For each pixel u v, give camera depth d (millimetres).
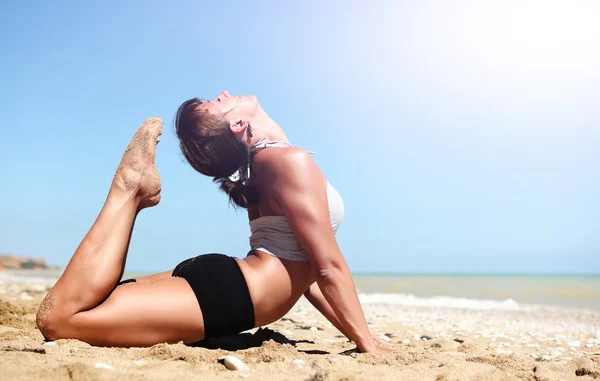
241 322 2977
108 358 2455
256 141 3354
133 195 3018
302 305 9000
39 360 2273
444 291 16141
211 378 2180
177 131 3418
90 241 2875
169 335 2883
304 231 3031
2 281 13344
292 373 2342
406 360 2822
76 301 2762
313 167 3133
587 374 2686
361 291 16234
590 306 10703
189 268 3068
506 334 5570
